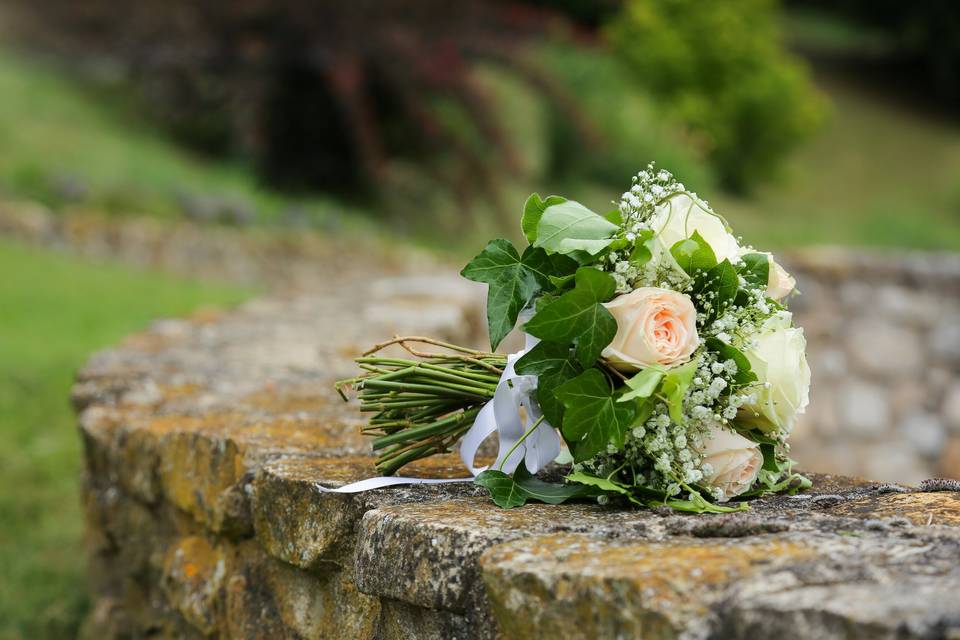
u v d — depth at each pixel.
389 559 1.49
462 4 13.42
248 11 12.72
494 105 13.23
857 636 0.96
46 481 4.43
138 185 11.17
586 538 1.34
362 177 14.03
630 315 1.49
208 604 2.19
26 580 3.65
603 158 15.62
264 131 13.49
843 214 17.53
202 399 2.77
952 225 17.61
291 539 1.81
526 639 1.23
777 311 1.62
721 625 1.07
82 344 6.25
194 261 10.05
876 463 7.30
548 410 1.57
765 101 17.41
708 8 18.16
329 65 12.86
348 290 5.50
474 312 5.25
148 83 14.69
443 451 1.90
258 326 4.16
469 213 13.48
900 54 26.41
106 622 2.80
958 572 1.11
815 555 1.19
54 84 14.09
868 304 7.41
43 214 9.73
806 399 1.63
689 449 1.56
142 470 2.48
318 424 2.39
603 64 16.53
